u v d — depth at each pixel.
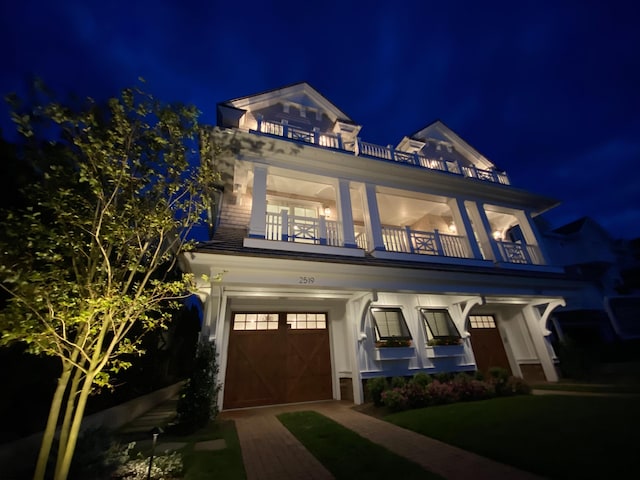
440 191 10.20
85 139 4.07
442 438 4.55
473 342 10.55
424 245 9.15
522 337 10.91
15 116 3.62
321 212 10.41
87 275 3.66
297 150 7.94
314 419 6.11
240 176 8.22
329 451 4.20
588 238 18.92
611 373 10.49
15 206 4.49
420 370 8.38
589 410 5.52
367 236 8.43
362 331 7.94
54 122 3.92
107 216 3.91
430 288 7.98
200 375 5.96
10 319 3.02
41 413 4.70
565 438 4.05
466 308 9.32
